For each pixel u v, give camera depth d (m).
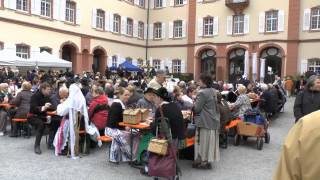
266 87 16.97
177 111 6.47
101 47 34.31
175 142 6.43
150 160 6.31
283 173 1.48
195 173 7.38
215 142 7.50
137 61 39.56
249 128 9.87
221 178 7.07
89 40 32.88
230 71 36.53
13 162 7.88
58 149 8.58
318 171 1.40
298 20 32.69
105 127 8.47
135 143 7.86
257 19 34.56
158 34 40.25
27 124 10.52
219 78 36.38
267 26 34.22
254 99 14.24
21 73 22.52
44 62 19.75
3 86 12.05
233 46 35.78
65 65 20.86
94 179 6.81
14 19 25.62
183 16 38.78
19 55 26.27
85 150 8.73
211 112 7.34
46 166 7.62
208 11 37.25
